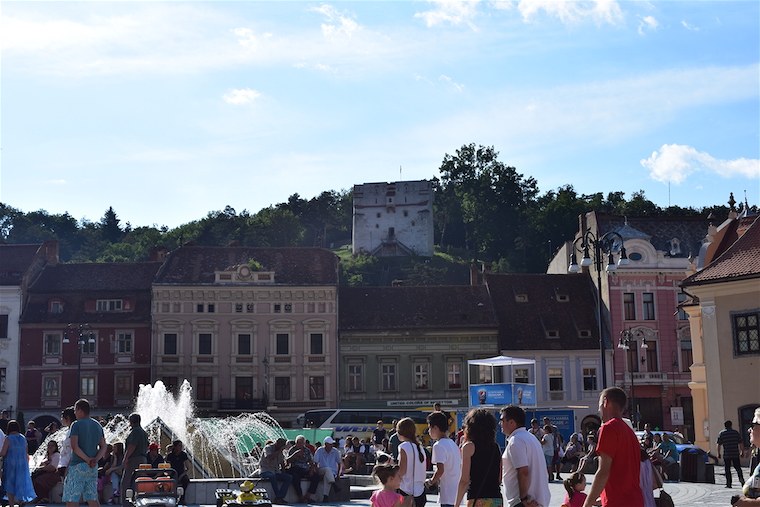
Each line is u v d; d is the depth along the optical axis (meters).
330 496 32.41
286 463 32.38
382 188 196.38
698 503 29.27
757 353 46.56
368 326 87.31
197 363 86.81
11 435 23.17
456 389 86.25
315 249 92.12
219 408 86.19
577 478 17.34
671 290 86.25
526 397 51.12
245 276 87.81
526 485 13.45
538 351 85.56
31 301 87.38
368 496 34.09
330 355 87.00
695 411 55.72
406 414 68.88
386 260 185.88
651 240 89.38
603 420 13.03
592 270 90.06
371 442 51.41
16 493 22.92
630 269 86.00
